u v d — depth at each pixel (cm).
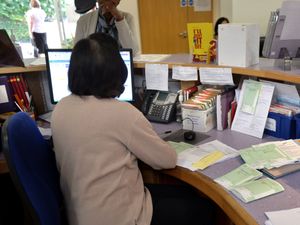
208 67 149
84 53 100
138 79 187
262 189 97
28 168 92
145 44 495
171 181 146
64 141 101
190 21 462
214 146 132
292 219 83
